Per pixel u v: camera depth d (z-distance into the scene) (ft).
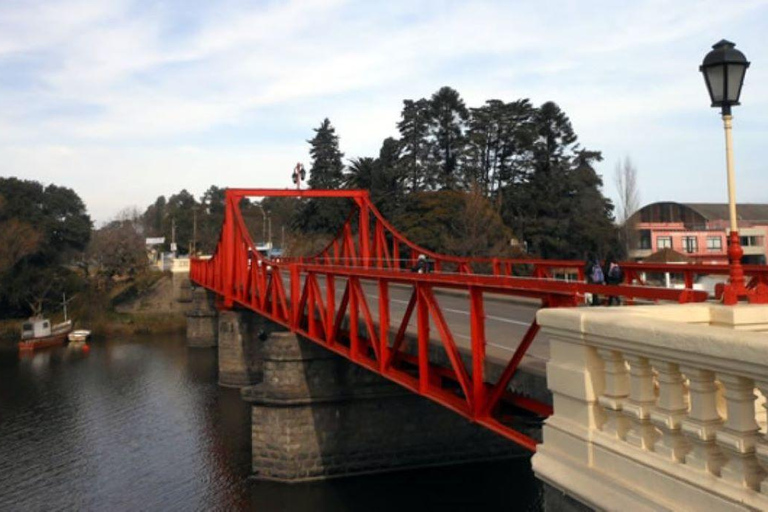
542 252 172.86
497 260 69.51
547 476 16.47
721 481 12.25
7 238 215.31
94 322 220.02
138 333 216.13
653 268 49.26
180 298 240.32
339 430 72.23
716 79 17.08
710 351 12.03
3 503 71.46
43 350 181.98
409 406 74.08
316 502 66.39
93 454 88.17
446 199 157.69
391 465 73.00
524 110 200.34
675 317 15.93
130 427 101.30
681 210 189.47
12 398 122.62
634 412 14.19
